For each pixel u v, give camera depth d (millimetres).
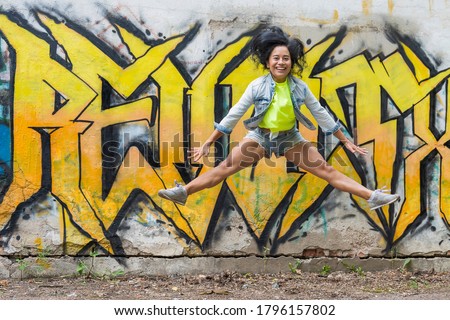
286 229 7047
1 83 6688
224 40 6914
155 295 6309
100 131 6793
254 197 7000
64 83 6750
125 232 6855
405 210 7176
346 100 7062
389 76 7125
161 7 6848
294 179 7051
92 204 6812
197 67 6887
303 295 6379
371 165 7094
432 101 7184
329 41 7035
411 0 7145
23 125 6715
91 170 6797
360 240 7148
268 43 5957
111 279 6832
